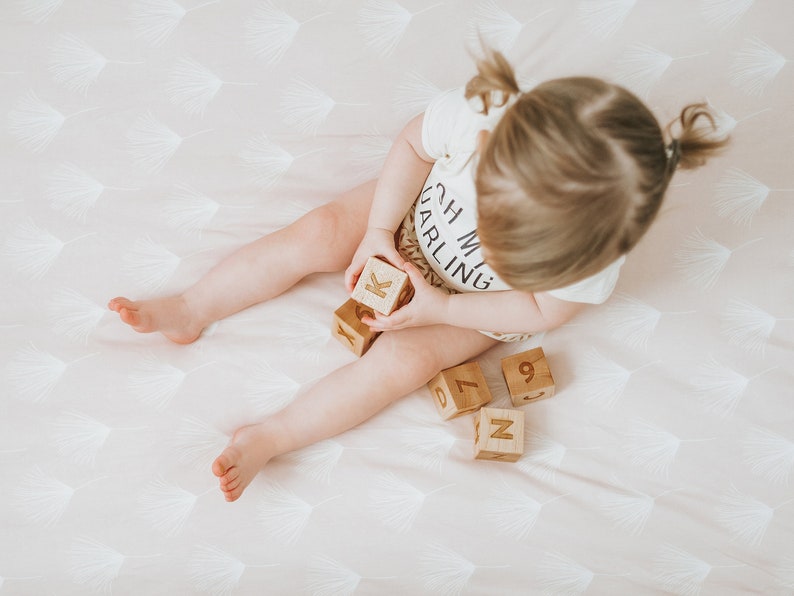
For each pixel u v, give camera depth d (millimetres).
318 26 1217
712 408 1103
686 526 1062
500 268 825
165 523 1021
